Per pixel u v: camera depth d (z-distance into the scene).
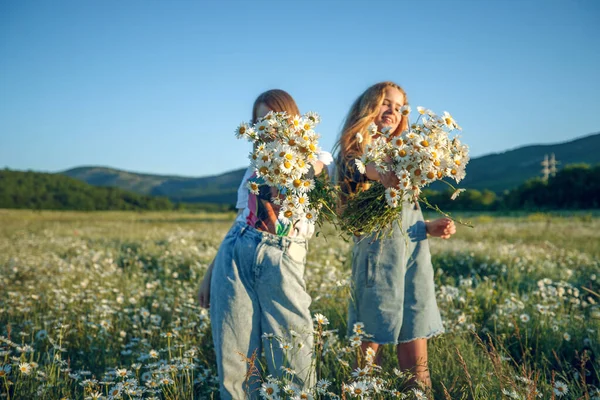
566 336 3.53
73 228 18.22
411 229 2.70
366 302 2.67
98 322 3.83
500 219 24.56
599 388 2.96
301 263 2.43
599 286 5.75
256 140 2.15
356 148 2.66
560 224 17.42
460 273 6.61
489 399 2.44
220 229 15.68
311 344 2.39
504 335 3.46
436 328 2.75
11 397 2.69
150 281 5.92
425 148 2.11
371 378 2.33
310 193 2.27
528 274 6.30
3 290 5.37
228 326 2.34
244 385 2.36
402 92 2.80
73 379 2.96
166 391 2.70
